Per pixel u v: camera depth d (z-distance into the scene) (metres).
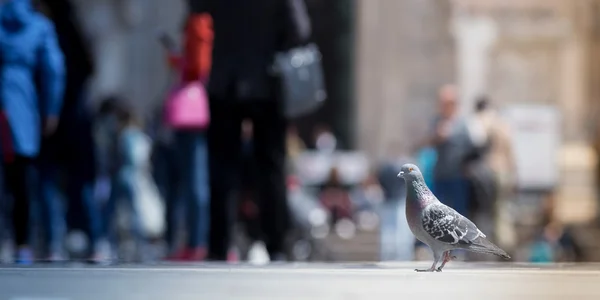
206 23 12.02
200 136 11.99
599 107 35.62
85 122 14.50
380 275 7.64
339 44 39.41
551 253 22.14
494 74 37.84
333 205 26.42
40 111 12.48
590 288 7.04
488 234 17.28
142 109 41.50
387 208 22.27
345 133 38.91
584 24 37.50
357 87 38.59
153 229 20.42
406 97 38.34
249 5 12.22
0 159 12.23
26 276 7.66
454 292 6.75
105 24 42.66
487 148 17.28
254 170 12.61
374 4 38.75
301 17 12.20
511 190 17.91
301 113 12.41
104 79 41.84
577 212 29.80
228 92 12.25
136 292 6.78
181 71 12.12
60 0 14.13
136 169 18.86
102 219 18.17
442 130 17.41
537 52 37.81
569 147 31.88
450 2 38.06
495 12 37.94
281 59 12.26
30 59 12.30
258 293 6.72
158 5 42.66
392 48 38.59
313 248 19.69
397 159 27.14
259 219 12.78
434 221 7.31
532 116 24.23
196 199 11.96
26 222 12.38
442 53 38.22
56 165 13.92
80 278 7.55
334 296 6.53
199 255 12.00
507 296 6.60
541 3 37.78
